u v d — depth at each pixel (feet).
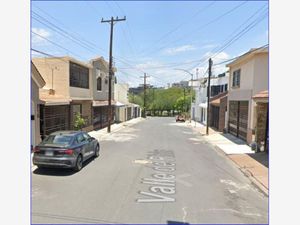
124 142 57.67
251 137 54.19
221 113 85.51
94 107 84.28
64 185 25.90
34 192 23.65
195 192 24.70
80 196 22.86
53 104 48.42
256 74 52.95
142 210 20.07
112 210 19.95
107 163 36.14
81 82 69.67
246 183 28.17
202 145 56.13
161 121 145.07
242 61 61.21
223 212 20.10
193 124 120.78
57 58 59.62
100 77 87.71
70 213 19.29
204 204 21.68
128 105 138.72
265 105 46.09
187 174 31.22
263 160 39.55
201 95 135.33
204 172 32.45
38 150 30.14
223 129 81.30
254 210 20.61
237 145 54.80
